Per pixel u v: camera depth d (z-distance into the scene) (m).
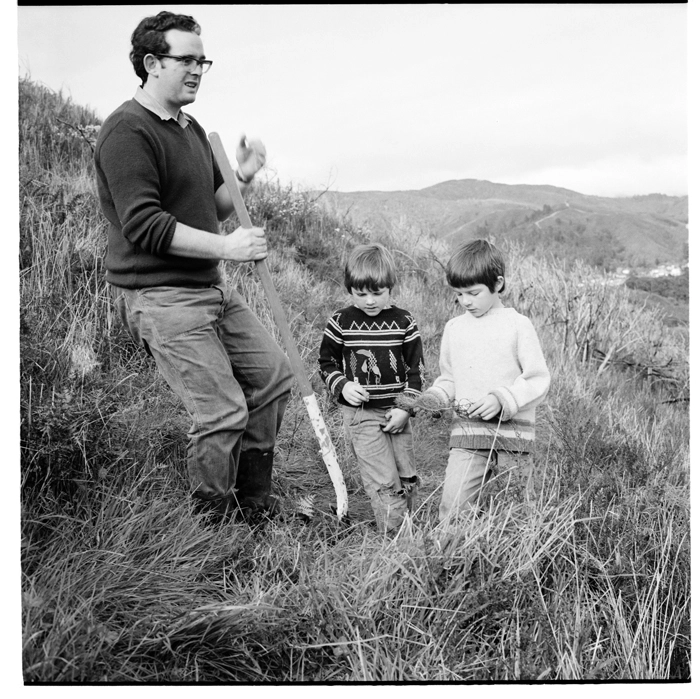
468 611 2.43
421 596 2.46
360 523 3.08
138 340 2.97
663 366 5.60
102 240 4.46
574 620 2.52
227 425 2.79
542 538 2.76
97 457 2.88
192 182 2.87
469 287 3.05
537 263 6.47
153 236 2.66
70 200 4.64
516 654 2.37
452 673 2.31
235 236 2.83
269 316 4.81
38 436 2.80
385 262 3.11
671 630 2.69
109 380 3.51
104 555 2.52
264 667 2.36
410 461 3.28
